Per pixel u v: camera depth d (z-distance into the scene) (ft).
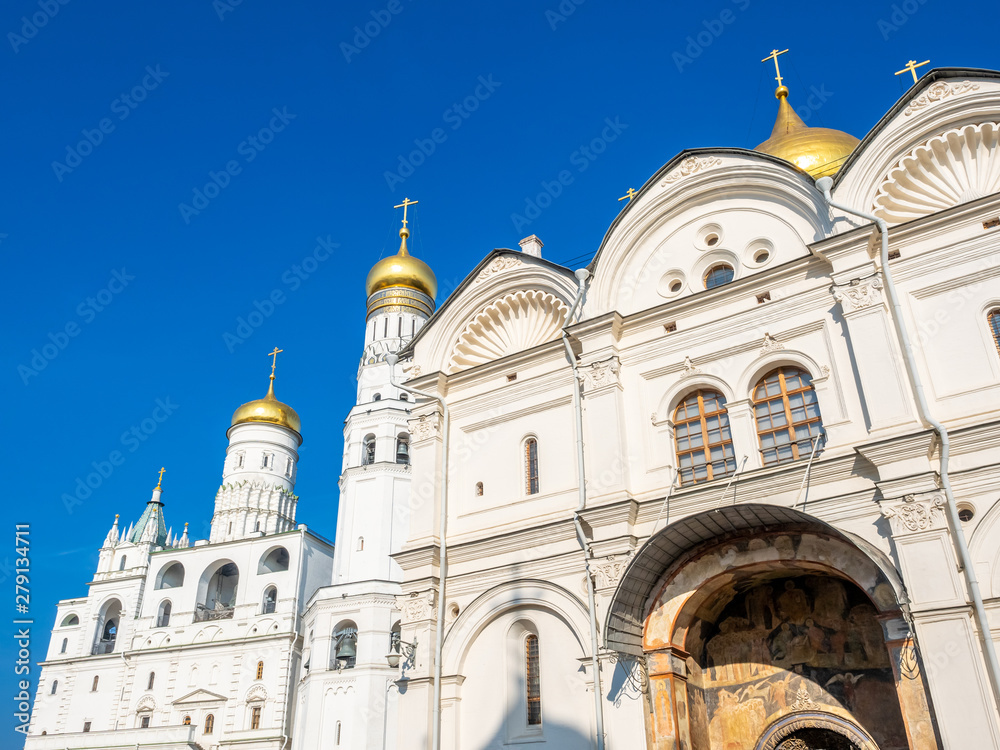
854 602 73.41
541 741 77.46
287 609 222.07
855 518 68.44
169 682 224.53
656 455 82.12
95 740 211.20
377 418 199.21
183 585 239.30
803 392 77.41
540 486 88.17
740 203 86.74
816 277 78.64
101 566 273.54
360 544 188.14
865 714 70.03
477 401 96.48
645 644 74.95
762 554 72.18
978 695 58.44
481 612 85.20
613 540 77.97
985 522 63.72
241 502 262.26
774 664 75.41
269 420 279.08
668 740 70.79
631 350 87.20
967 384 69.46
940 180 78.07
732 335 81.71
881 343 71.92
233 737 209.15
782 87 122.01
